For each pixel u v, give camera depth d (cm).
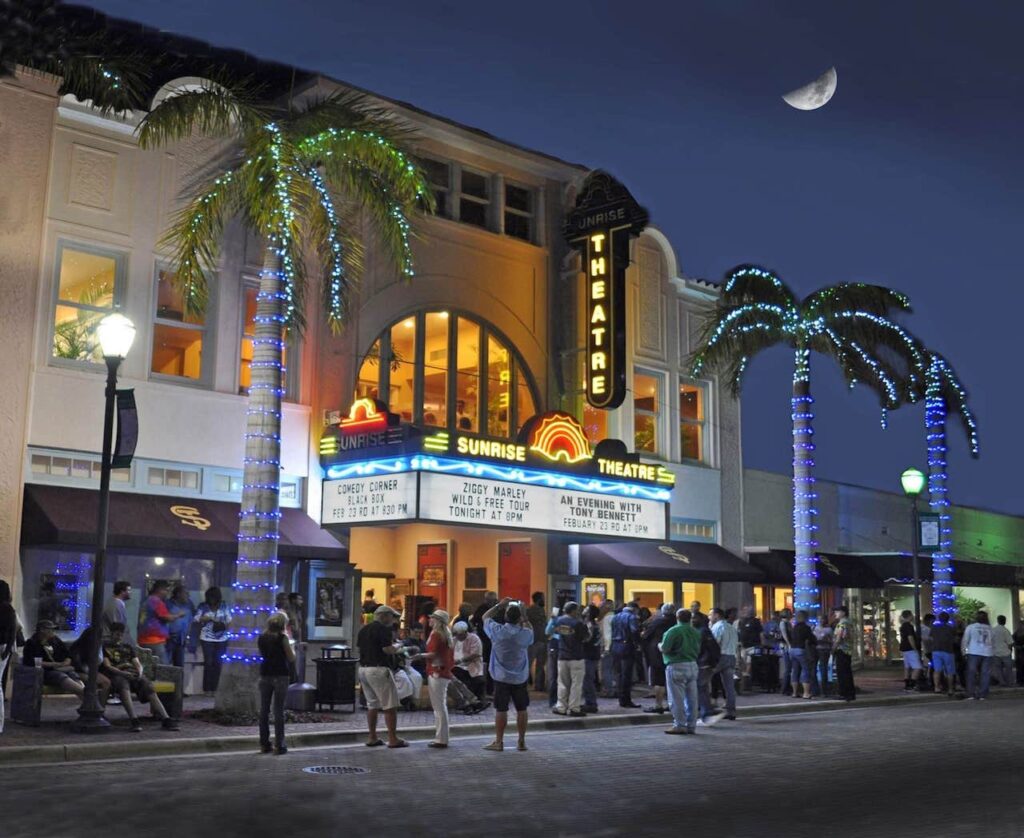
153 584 2059
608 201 2703
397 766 1335
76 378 2039
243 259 2295
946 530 3119
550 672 2036
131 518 1995
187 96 1784
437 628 1555
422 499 2178
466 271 2692
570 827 956
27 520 1912
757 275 2745
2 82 1939
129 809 998
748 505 3278
